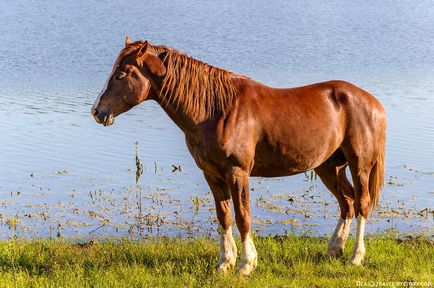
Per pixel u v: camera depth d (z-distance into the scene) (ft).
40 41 155.74
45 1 252.62
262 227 45.60
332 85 34.30
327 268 33.22
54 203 51.03
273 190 54.44
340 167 35.78
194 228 45.37
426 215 47.70
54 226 46.01
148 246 37.52
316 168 36.01
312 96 33.42
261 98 32.35
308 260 34.73
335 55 137.28
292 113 32.53
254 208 49.75
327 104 33.55
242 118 31.50
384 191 53.36
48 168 60.08
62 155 64.13
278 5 246.06
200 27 183.11
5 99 89.71
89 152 65.05
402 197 51.93
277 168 32.99
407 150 64.85
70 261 35.09
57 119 78.13
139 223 46.52
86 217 47.98
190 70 31.37
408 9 232.53
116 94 30.89
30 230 45.19
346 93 34.04
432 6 241.35
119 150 66.03
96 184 55.83
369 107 34.22
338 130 33.65
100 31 174.19
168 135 71.87
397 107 83.15
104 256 35.63
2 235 44.04
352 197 35.60
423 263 34.17
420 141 67.67
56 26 185.06
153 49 31.55
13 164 61.05
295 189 54.75
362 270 33.09
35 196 52.65
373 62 129.18
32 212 48.93
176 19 202.08
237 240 38.52
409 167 59.88
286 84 101.14
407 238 42.11
